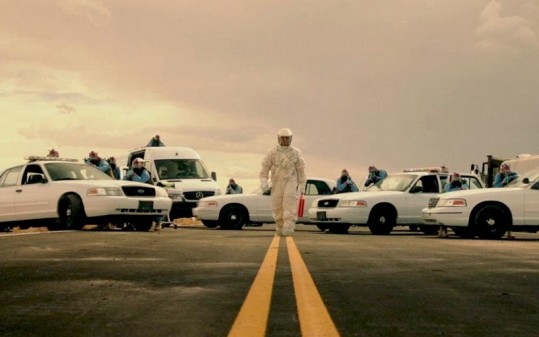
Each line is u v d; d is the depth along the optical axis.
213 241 12.71
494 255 10.23
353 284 6.52
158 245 11.36
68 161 18.45
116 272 7.38
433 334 4.27
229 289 6.10
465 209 16.88
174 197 25.72
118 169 22.81
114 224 19.00
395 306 5.29
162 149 27.36
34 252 9.80
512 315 4.98
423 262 8.83
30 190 17.55
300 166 16.44
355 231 22.55
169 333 4.21
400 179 21.12
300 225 28.03
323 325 4.43
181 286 6.29
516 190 16.94
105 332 4.25
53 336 4.15
